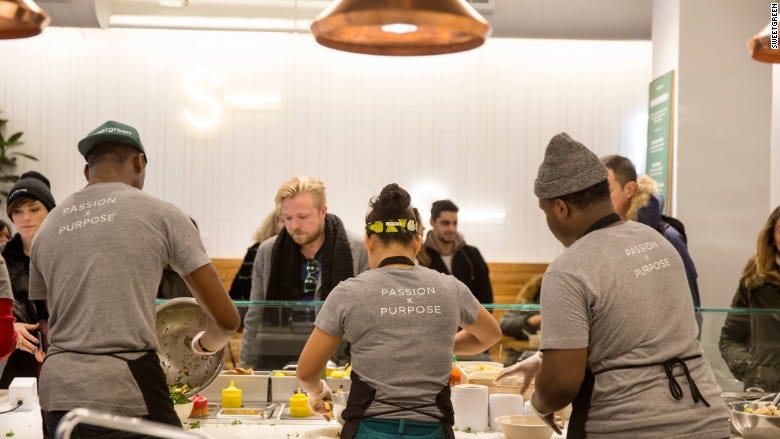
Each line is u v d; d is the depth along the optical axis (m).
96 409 2.10
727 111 6.34
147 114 7.25
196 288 2.30
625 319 1.99
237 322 2.38
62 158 7.19
